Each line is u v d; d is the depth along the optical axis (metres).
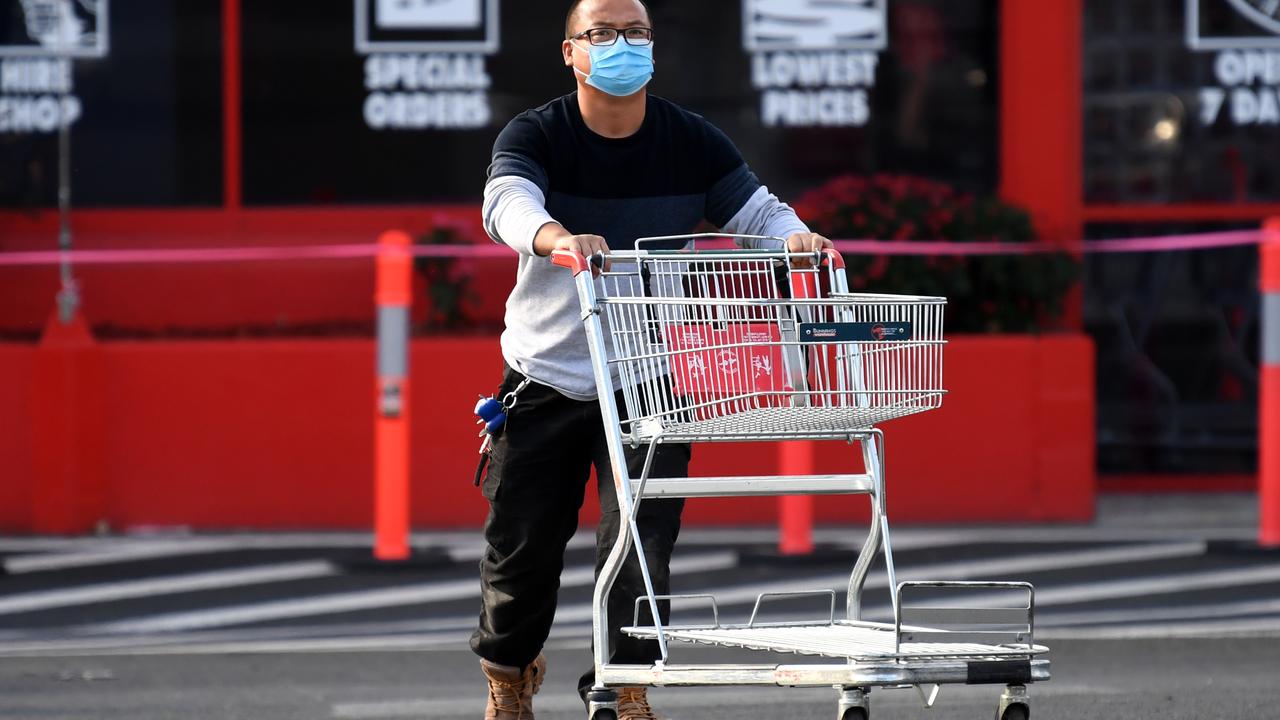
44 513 38.38
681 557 36.19
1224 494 43.66
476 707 24.55
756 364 17.03
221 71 43.88
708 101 43.78
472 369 38.84
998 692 26.30
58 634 29.95
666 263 18.67
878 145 43.78
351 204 44.06
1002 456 39.03
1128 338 43.81
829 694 26.11
